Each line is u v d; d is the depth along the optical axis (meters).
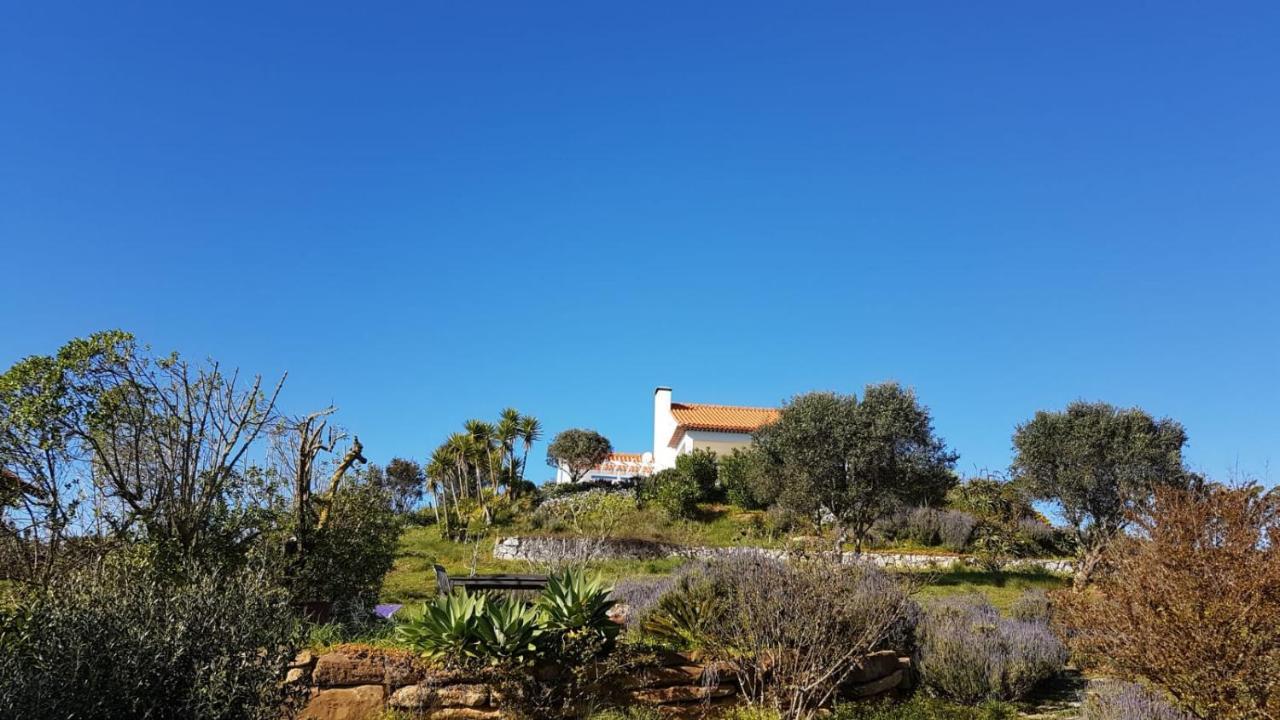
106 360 10.16
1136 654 7.95
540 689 8.23
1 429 9.47
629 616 10.70
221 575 9.46
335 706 7.88
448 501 37.66
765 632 9.14
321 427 11.46
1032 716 9.34
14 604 6.98
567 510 32.38
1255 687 7.13
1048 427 23.78
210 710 6.21
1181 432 22.98
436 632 8.33
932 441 25.88
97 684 5.97
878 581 11.10
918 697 9.78
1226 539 7.81
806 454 25.28
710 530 30.84
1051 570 25.38
